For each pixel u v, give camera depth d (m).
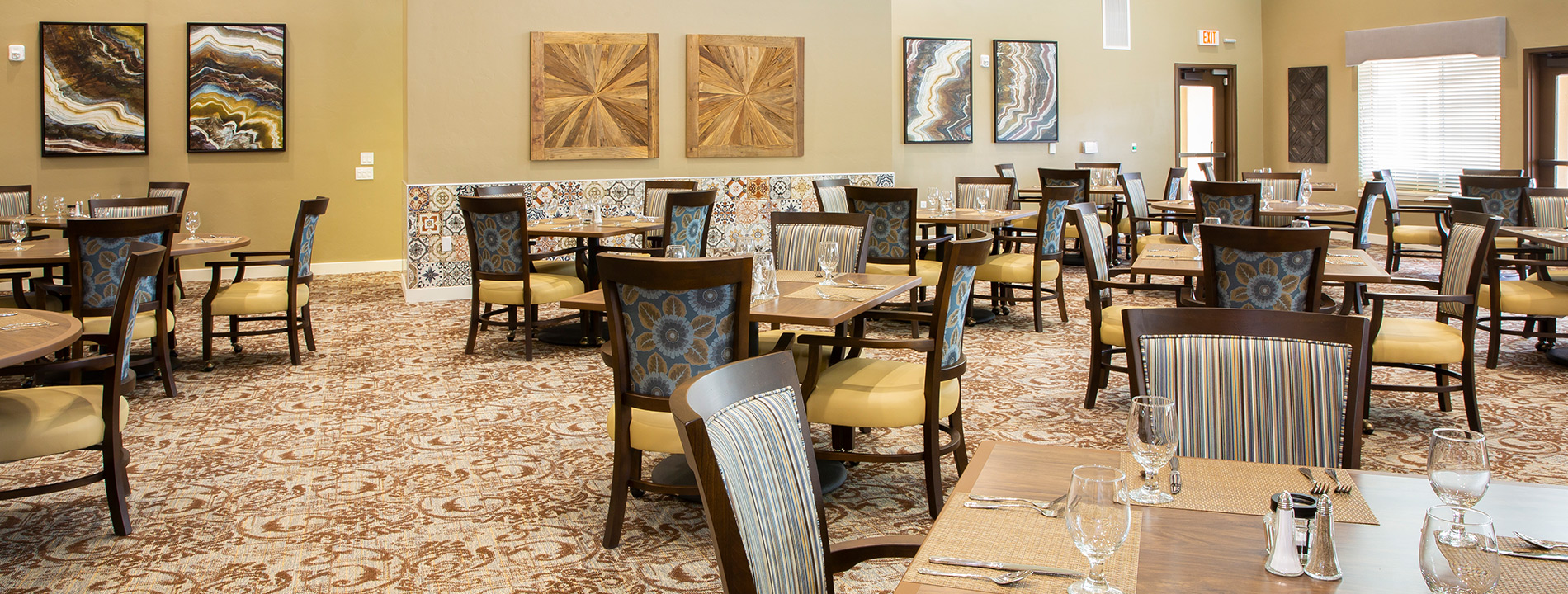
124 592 2.72
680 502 3.39
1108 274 4.55
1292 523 1.35
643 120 8.19
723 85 8.37
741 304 2.87
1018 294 8.16
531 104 7.91
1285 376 2.09
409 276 7.86
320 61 9.43
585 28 7.99
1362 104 11.65
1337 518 1.53
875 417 3.11
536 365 5.63
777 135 8.59
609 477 3.68
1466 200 5.85
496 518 3.27
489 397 4.89
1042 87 11.93
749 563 1.41
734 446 1.48
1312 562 1.33
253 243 9.38
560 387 5.09
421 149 7.74
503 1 7.80
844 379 3.28
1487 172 8.89
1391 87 11.34
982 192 8.19
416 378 5.30
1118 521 1.22
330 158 9.59
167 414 4.58
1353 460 2.06
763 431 1.57
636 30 8.12
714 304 2.85
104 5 8.62
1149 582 1.31
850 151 8.84
